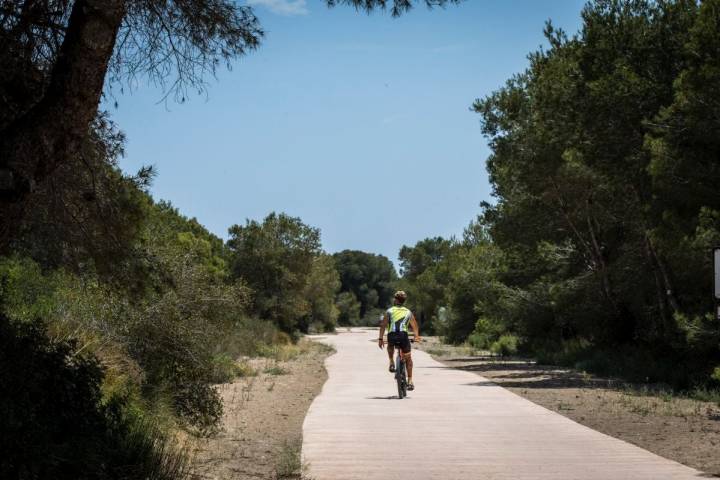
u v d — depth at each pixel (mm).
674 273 23109
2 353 6586
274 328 46594
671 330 23438
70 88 6426
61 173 8719
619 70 21062
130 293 10531
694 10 21406
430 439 10672
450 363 33438
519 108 29812
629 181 22656
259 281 60312
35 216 8992
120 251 9797
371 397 16656
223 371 20797
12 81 7422
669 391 19016
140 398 10641
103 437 7207
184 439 10336
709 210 17328
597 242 31094
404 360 16969
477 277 43688
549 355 33562
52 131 6379
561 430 11578
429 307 105000
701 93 17531
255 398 17031
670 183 18406
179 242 14289
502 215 33469
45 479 5832
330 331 105812
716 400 16188
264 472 8664
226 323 13844
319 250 62062
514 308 37688
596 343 31281
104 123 9055
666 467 8594
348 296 163250
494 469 8492
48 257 9742
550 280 34656
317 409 14297
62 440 6695
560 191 29281
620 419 13438
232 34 8617
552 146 26953
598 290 29875
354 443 10312
